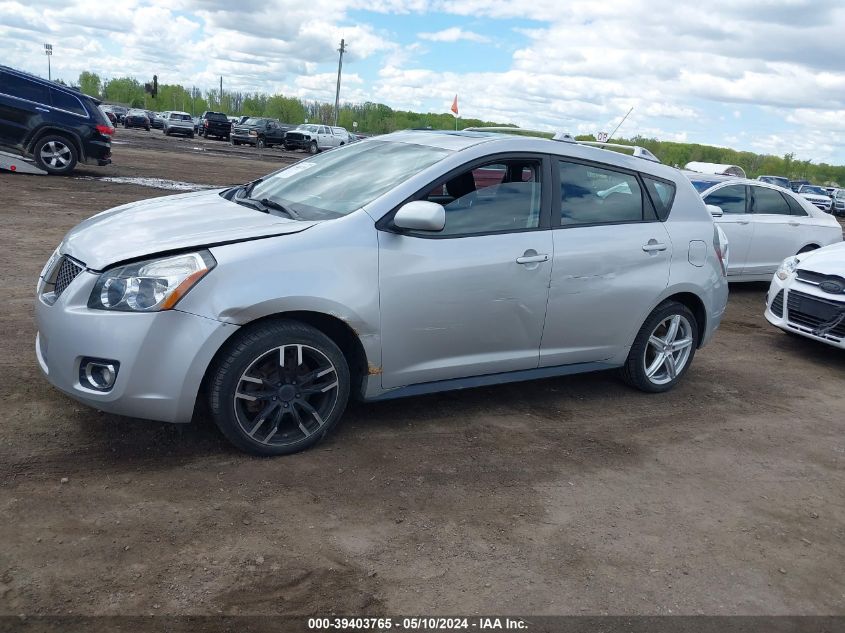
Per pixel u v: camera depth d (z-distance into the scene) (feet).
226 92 444.96
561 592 9.44
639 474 13.16
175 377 11.05
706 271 17.35
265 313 11.46
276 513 10.57
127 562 9.10
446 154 13.82
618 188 15.98
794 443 15.46
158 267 11.05
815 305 21.99
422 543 10.22
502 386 17.03
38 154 49.80
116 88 442.50
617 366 16.56
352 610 8.68
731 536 11.32
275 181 15.39
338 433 13.47
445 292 13.12
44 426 12.40
